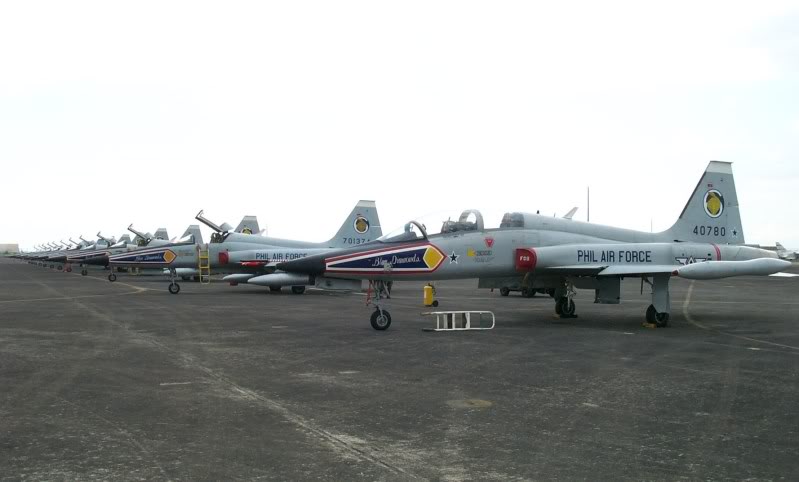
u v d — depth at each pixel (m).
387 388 8.07
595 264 16.27
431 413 6.77
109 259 30.64
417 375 8.98
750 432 6.07
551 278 17.38
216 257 32.09
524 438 5.84
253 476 4.79
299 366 9.68
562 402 7.32
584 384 8.38
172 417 6.55
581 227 17.39
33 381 8.42
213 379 8.62
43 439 5.75
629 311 20.25
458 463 5.11
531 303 23.95
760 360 10.41
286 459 5.20
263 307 21.22
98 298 25.20
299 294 29.59
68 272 64.06
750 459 5.25
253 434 5.94
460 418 6.56
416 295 29.78
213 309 20.19
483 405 7.15
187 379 8.61
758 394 7.78
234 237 32.78
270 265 29.89
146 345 11.90
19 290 30.89
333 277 14.84
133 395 7.59
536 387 8.16
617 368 9.61
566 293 17.78
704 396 7.66
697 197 18.70
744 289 35.53
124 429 6.09
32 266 88.56
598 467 5.04
